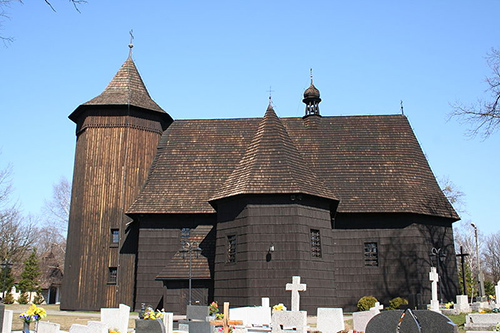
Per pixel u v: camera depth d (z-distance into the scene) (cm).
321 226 2644
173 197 3019
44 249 7744
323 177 3106
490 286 6084
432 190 3106
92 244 3045
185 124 3522
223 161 3231
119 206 3092
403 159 3209
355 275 2844
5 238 5216
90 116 3253
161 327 1366
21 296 5141
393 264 2847
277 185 2564
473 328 1825
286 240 2497
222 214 2712
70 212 3241
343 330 1750
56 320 2320
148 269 2902
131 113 3266
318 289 2500
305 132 3453
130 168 3172
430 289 2831
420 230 2908
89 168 3159
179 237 2944
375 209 2892
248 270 2464
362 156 3234
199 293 2717
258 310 2062
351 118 3531
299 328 1617
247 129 3453
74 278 3005
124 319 1802
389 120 3497
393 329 1008
